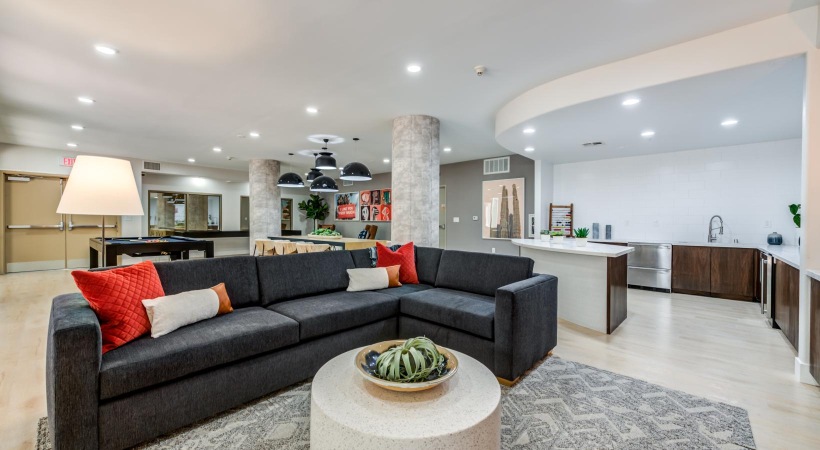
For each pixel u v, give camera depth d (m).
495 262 3.29
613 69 3.23
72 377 1.55
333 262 3.43
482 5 2.39
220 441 1.83
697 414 2.11
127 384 1.68
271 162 8.53
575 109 3.62
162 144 6.87
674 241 5.80
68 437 1.55
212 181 10.75
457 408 1.41
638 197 6.17
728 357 2.99
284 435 1.88
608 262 3.63
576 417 2.08
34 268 7.30
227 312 2.51
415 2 2.36
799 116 3.84
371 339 2.89
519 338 2.48
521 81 3.70
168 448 1.77
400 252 3.87
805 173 2.52
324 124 5.33
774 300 3.81
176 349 1.85
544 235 5.11
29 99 4.27
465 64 3.30
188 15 2.52
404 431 1.26
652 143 5.20
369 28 2.69
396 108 4.56
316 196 11.96
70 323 1.59
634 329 3.77
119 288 1.97
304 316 2.48
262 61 3.25
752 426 2.00
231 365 2.07
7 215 7.00
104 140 6.52
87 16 2.53
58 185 7.55
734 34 2.66
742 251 5.02
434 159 4.95
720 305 4.78
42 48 3.00
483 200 8.16
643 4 2.36
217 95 4.12
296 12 2.48
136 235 8.62
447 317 2.76
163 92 4.03
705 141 5.07
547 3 2.36
